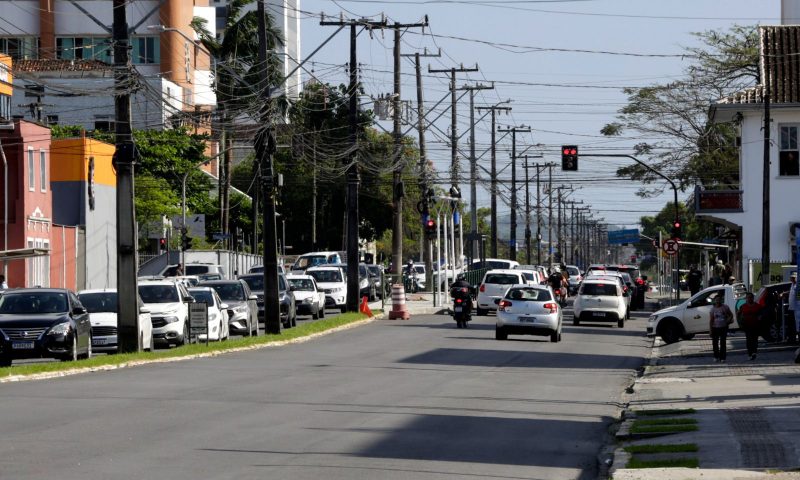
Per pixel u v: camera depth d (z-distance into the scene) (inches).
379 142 7765.8
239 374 2068.2
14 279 4488.2
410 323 4087.1
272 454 1132.5
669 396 1804.9
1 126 4503.0
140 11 7337.6
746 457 1114.7
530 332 3206.2
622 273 5684.1
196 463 1066.7
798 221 4138.8
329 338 3265.3
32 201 4594.0
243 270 6205.7
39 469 1016.2
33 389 1758.1
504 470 1074.7
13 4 7298.2
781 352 2696.9
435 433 1325.0
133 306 2495.1
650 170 5605.3
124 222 2496.3
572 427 1427.2
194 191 7111.2
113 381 1904.5
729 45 5565.9
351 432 1310.3
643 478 998.4
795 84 4178.2
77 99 6688.0
